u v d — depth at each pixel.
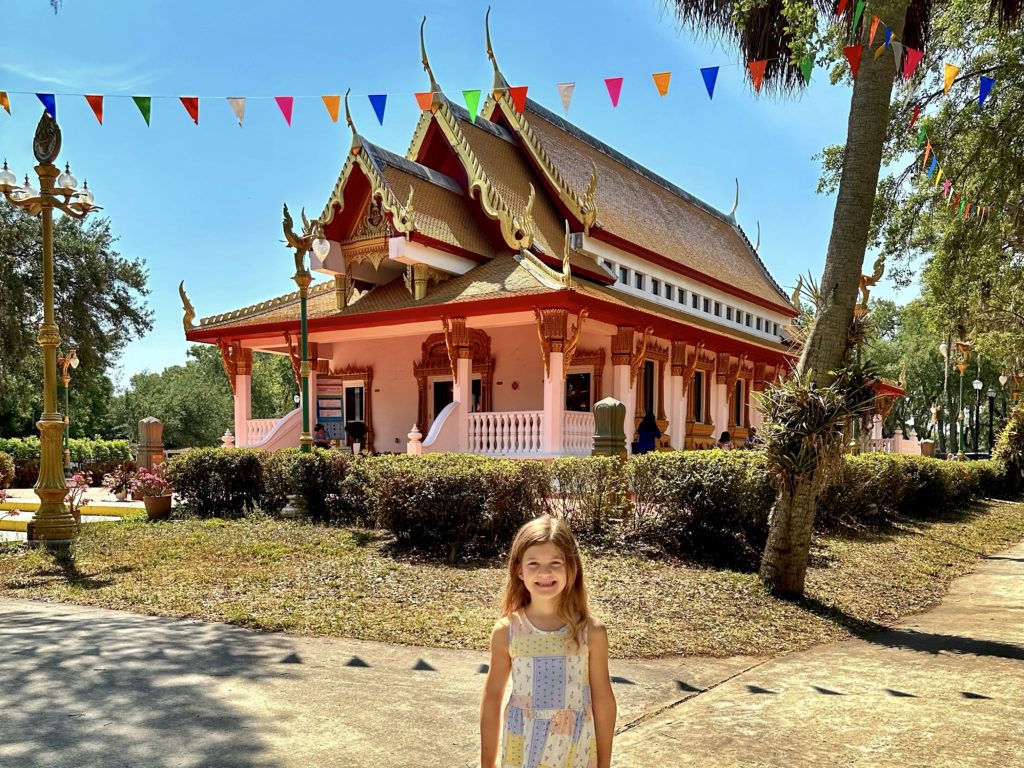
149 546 10.76
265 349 23.81
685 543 10.23
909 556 11.76
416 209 18.75
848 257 8.43
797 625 7.52
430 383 21.62
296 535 11.43
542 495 10.84
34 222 33.22
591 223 20.64
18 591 8.38
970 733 4.64
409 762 4.00
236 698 4.90
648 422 18.31
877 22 7.87
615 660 6.20
